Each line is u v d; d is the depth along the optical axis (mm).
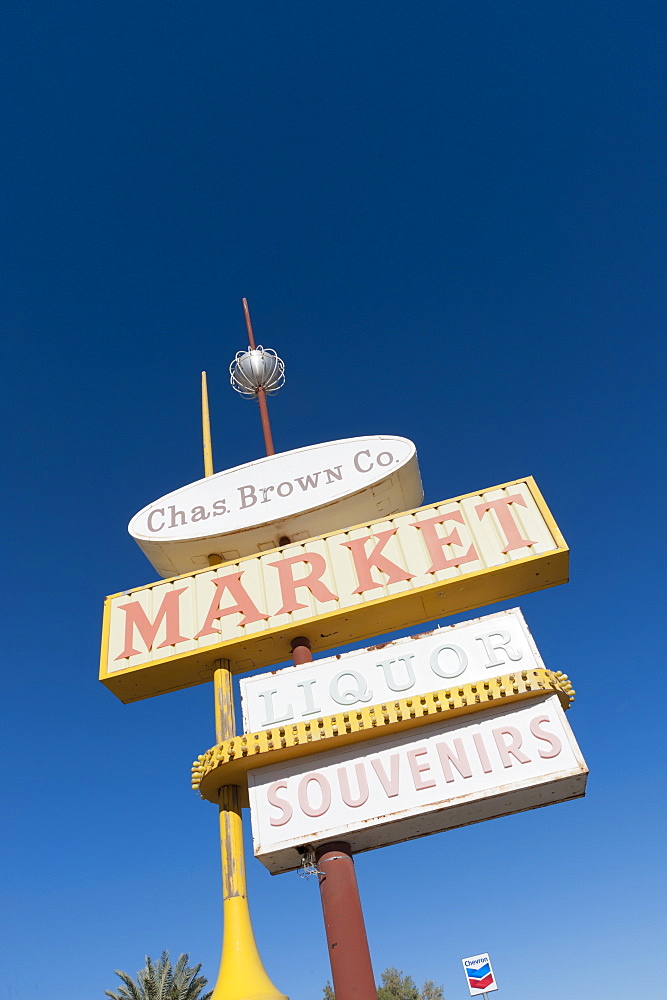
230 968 7812
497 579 10031
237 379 15375
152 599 11102
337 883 7934
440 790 8172
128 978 25828
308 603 10359
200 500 12445
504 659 9023
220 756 8727
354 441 12562
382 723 8578
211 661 10344
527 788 8008
